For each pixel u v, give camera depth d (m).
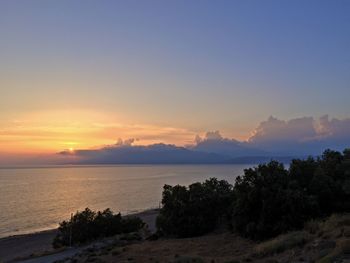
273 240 25.22
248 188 33.19
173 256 27.20
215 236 35.50
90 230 51.81
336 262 16.16
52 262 34.06
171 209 41.31
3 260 46.88
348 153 38.12
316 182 33.53
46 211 117.75
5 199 153.25
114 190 194.25
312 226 26.52
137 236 43.44
